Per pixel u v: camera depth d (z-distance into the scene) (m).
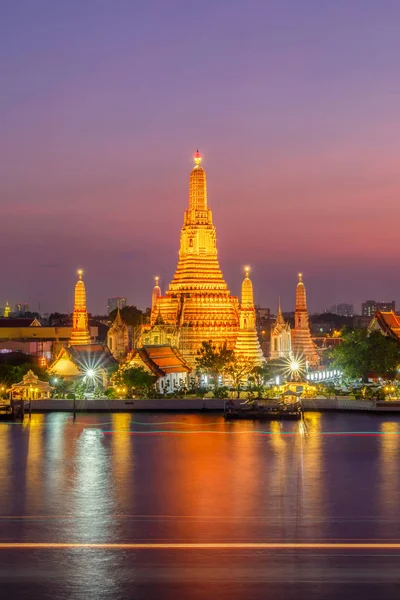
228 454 123.38
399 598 65.94
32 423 156.88
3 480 105.00
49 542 78.81
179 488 100.56
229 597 66.19
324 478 106.31
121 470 111.25
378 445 130.88
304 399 176.12
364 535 80.88
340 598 66.00
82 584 68.56
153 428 149.75
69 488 100.62
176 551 76.12
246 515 88.00
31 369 195.00
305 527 83.56
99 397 186.25
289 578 69.75
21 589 67.62
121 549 76.75
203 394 190.62
